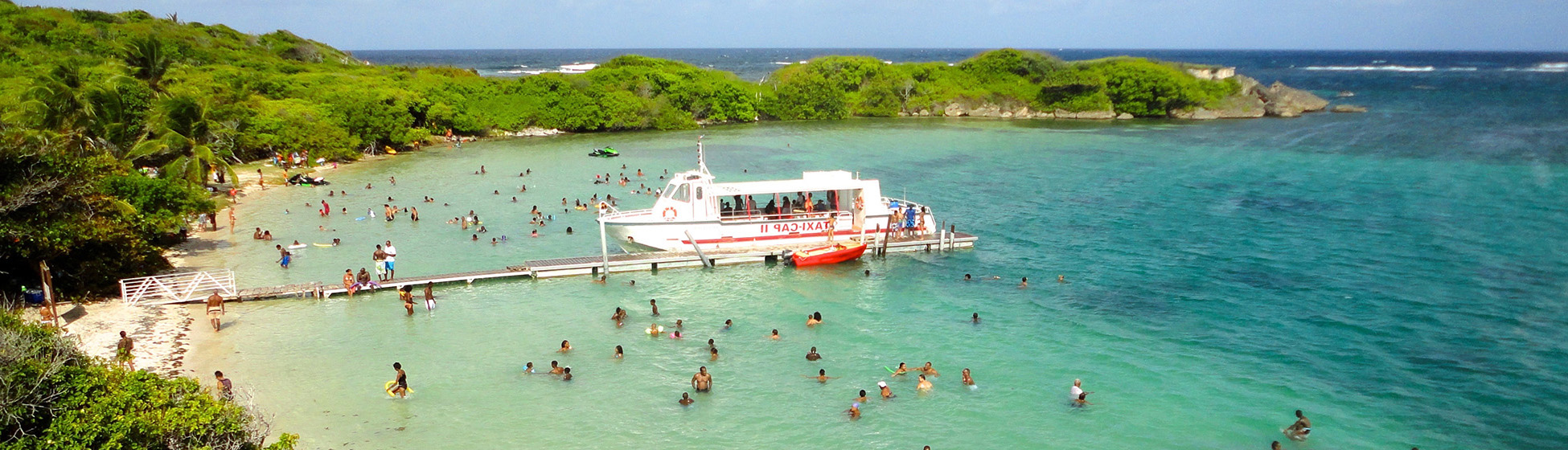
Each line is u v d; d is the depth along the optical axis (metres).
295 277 43.06
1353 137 109.38
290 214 59.25
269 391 29.20
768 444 25.91
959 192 71.38
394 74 126.38
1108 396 29.22
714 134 121.69
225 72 103.56
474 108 115.88
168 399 19.41
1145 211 62.28
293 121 84.88
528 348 33.59
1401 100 174.75
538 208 62.53
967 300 40.22
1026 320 37.25
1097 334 35.31
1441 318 36.97
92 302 36.94
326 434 26.17
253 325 35.84
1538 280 42.44
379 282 40.66
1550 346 33.50
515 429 26.75
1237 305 39.22
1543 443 25.84
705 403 28.62
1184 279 43.62
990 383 30.27
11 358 18.38
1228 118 145.25
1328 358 32.66
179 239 50.31
